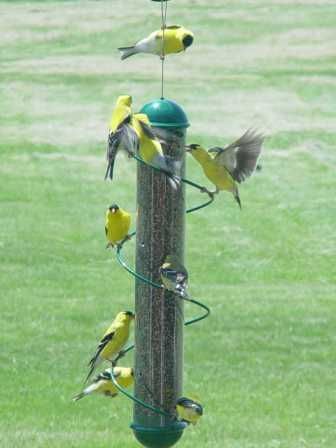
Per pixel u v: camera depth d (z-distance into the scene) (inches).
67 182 968.3
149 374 340.8
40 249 796.0
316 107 1176.8
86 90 1228.5
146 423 340.8
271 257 805.9
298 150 1057.5
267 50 1384.1
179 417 340.5
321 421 482.6
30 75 1280.8
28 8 1592.0
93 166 1012.5
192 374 545.3
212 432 461.4
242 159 318.3
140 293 341.4
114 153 289.3
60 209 898.7
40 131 1101.7
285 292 716.7
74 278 736.3
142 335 342.0
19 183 960.3
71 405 496.7
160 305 339.9
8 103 1183.6
